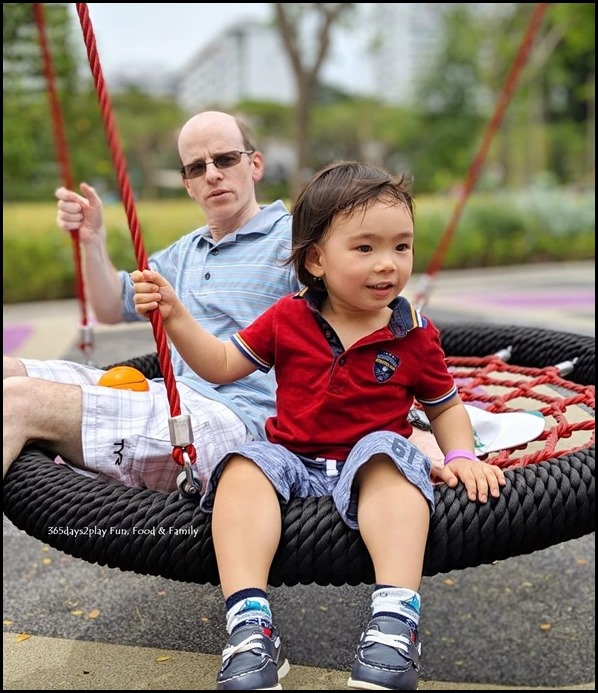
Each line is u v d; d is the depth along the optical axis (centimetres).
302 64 1296
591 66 2202
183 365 209
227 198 210
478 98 2883
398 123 3175
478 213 1109
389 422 159
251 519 139
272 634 132
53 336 501
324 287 167
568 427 190
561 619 267
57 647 215
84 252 233
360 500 142
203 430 179
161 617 234
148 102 3155
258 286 205
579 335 289
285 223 213
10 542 294
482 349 303
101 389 175
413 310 165
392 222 152
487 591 283
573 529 150
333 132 3481
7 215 871
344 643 229
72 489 155
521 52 304
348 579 142
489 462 177
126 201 159
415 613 134
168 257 229
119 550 147
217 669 201
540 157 1995
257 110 3228
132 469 175
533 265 1100
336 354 160
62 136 297
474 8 2434
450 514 143
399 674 127
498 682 236
